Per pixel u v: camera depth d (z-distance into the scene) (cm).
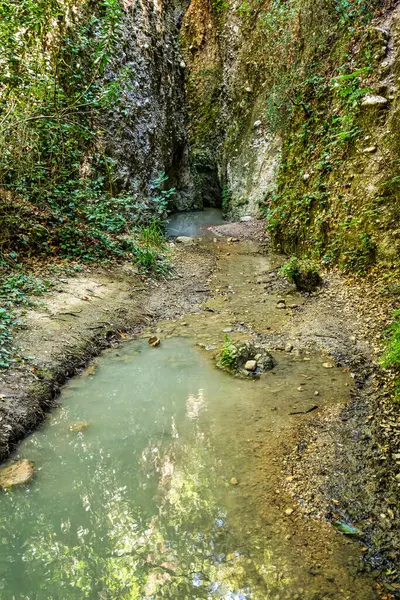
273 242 875
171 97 1263
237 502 272
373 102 637
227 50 1345
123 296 598
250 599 211
